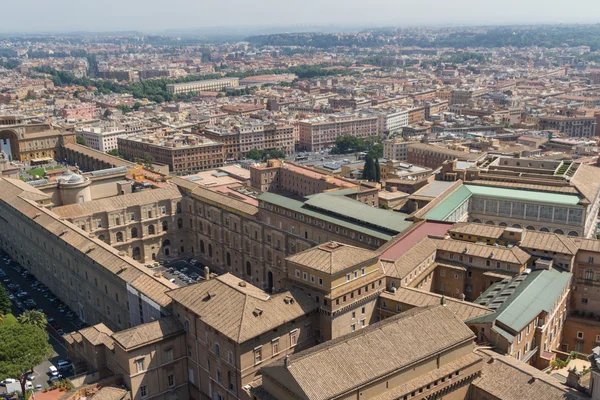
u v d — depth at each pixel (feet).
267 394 439.63
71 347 627.87
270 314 517.14
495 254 629.51
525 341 526.57
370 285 561.84
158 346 547.90
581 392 444.55
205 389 552.82
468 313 532.73
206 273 645.10
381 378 428.56
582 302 649.61
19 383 624.18
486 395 464.65
